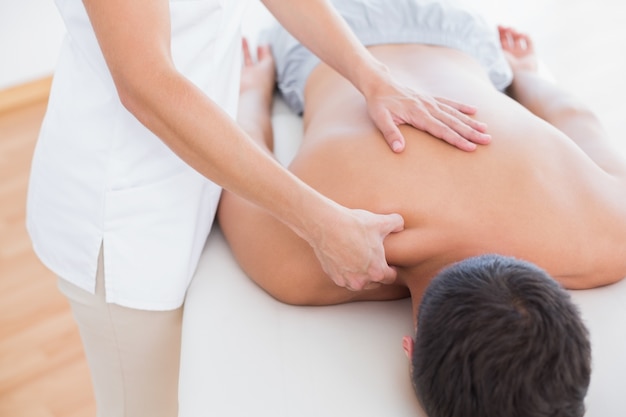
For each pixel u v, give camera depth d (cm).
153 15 109
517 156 132
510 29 193
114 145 130
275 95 190
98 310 143
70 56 135
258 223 140
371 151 134
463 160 131
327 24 144
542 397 98
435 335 103
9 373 212
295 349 128
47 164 137
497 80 177
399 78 153
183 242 137
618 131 271
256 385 123
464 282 104
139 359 149
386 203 128
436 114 136
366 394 120
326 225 118
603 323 127
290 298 136
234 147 113
